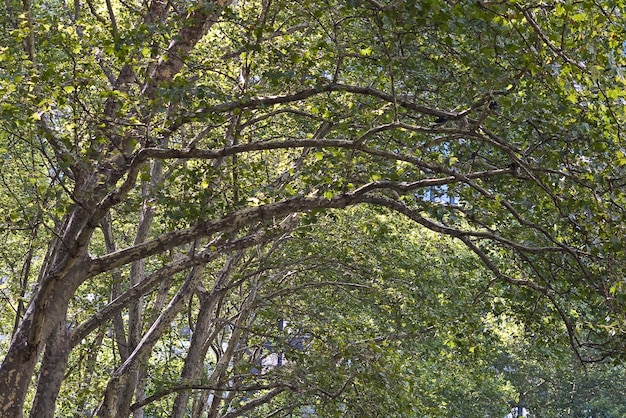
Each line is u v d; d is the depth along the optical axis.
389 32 10.02
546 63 8.98
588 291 11.77
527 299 13.70
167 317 14.01
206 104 9.70
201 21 10.21
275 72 9.73
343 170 10.94
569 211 10.08
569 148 10.61
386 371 13.64
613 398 39.00
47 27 10.45
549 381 39.00
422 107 9.97
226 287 16.59
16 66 10.12
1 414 10.31
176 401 16.53
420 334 17.42
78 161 9.53
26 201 13.59
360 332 17.88
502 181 12.12
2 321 20.27
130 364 13.81
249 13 11.82
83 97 11.48
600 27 9.59
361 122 11.00
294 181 13.81
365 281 18.16
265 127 14.62
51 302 10.32
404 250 18.25
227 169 11.19
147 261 20.62
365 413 13.03
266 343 19.83
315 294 19.59
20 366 10.38
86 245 10.33
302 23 13.08
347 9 9.38
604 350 11.97
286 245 19.42
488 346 19.77
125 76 11.44
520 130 12.30
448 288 17.36
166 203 10.21
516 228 12.95
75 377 18.12
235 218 10.24
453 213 11.02
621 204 10.27
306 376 13.85
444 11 8.60
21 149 16.08
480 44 9.02
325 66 12.72
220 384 14.13
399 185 10.20
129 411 14.18
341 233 18.11
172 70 10.59
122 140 10.74
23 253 19.27
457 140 12.16
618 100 10.17
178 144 13.30
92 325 11.96
